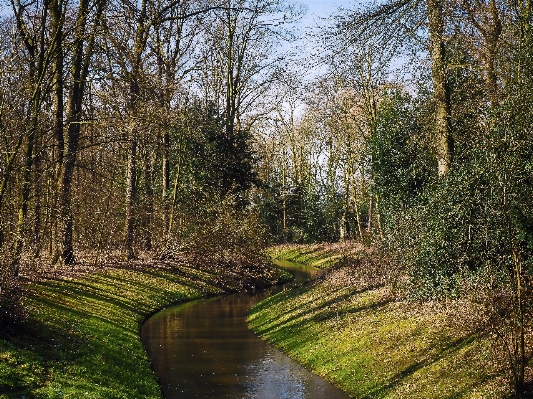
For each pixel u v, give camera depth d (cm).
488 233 1166
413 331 1341
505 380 950
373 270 2102
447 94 1520
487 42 1409
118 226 3180
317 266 4122
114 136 1862
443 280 1391
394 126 2114
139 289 2373
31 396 920
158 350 1620
